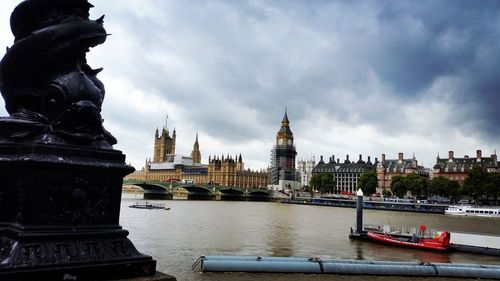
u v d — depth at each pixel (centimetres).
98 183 540
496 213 9738
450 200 14062
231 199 16550
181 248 3341
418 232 4544
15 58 552
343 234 4806
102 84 638
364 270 2391
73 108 530
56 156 508
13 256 459
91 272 496
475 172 12300
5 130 540
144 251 3147
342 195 18050
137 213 7169
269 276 2295
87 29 568
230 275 2300
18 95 566
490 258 3284
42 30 543
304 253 3400
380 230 4575
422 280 2361
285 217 7706
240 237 4262
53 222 502
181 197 17988
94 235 523
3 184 525
